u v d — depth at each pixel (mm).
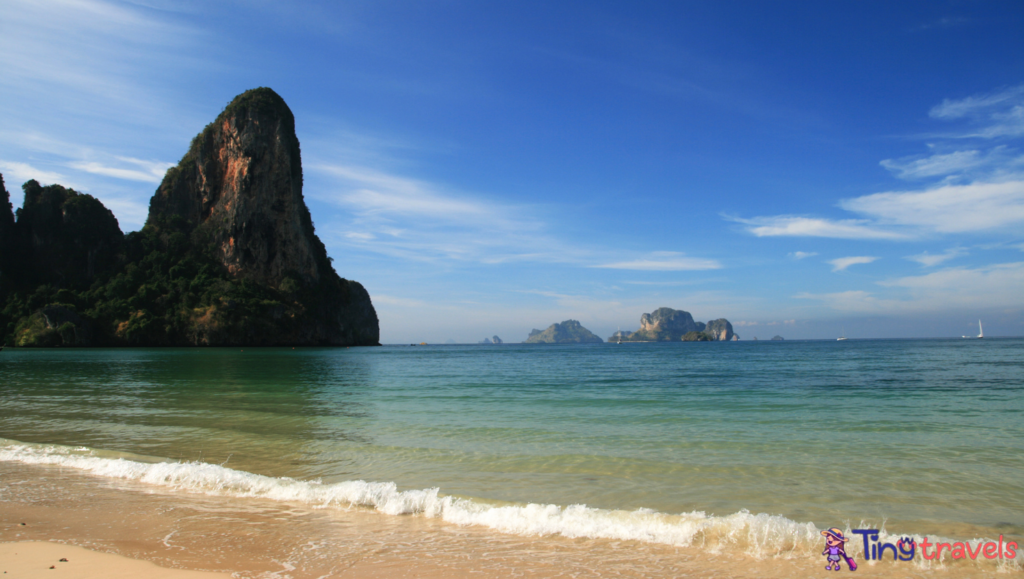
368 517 6801
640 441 11281
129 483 8344
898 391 21188
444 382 27734
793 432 12266
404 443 11172
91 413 15688
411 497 7180
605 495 7625
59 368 39156
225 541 5969
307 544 5887
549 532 6227
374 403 18188
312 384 26406
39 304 109125
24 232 121250
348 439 11594
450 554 5629
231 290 121312
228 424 13688
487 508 6812
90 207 127875
